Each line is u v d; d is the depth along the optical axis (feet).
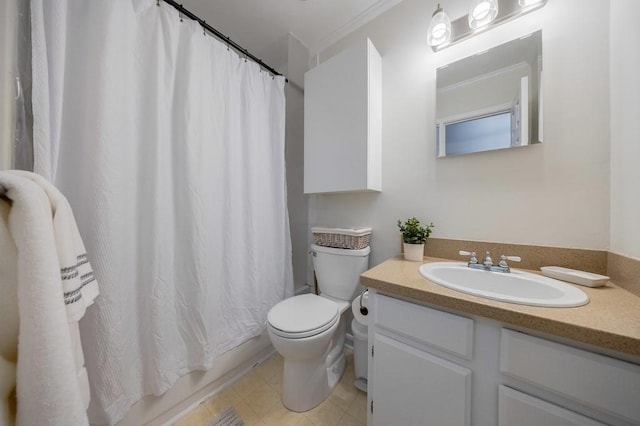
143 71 3.17
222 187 4.05
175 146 3.50
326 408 3.66
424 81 4.06
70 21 2.66
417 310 2.43
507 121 3.26
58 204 1.49
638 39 2.19
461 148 3.62
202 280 3.57
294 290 5.93
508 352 1.94
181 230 3.53
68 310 1.45
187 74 3.47
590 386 1.65
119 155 2.82
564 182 2.91
